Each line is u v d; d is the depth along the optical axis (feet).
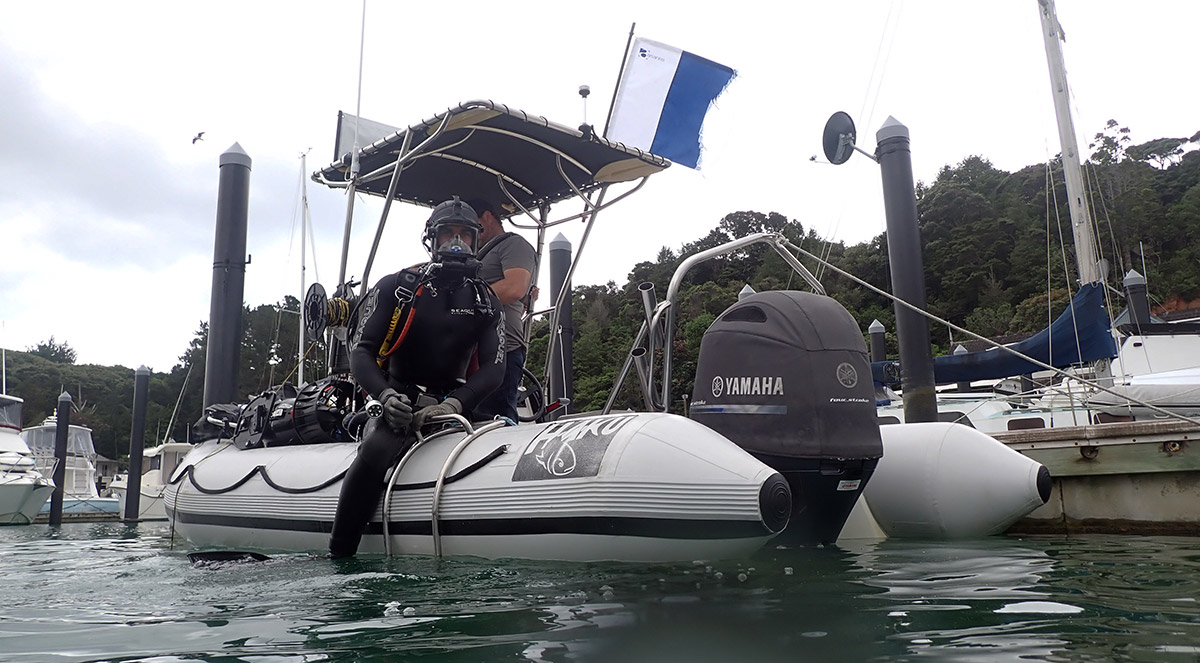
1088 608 6.39
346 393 15.17
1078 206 35.14
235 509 14.65
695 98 17.44
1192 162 192.24
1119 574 8.39
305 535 12.85
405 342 12.47
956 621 5.96
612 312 182.60
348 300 15.24
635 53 17.25
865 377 10.38
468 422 11.47
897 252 21.31
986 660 4.74
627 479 8.83
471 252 12.35
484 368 12.50
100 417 205.87
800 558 9.77
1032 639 5.29
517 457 10.23
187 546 16.55
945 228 183.83
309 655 5.26
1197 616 5.97
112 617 6.89
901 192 21.48
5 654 5.51
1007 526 12.59
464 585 8.04
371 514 11.55
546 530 9.34
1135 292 46.26
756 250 196.95
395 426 11.25
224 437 18.67
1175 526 14.15
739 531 8.45
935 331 163.02
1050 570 8.77
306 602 7.41
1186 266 160.76
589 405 106.73
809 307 10.49
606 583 7.84
